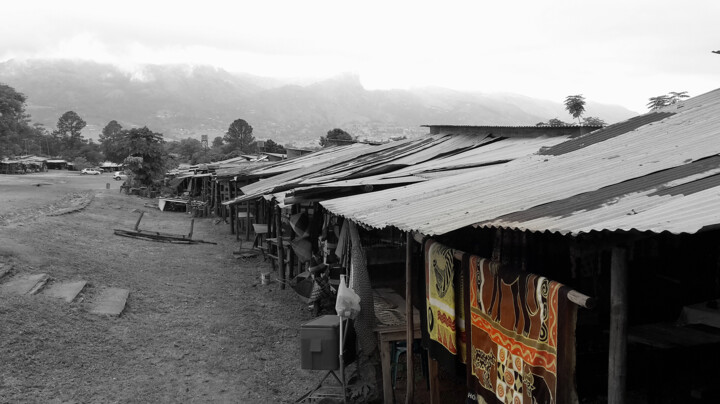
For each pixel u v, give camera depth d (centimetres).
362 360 945
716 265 632
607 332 609
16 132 5297
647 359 559
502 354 482
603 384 573
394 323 835
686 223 332
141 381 910
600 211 425
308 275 1366
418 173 1118
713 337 573
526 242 604
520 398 454
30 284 1270
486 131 1539
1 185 4456
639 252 619
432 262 644
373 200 845
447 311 601
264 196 1347
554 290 402
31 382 859
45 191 4091
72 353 980
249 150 8981
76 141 13800
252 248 2134
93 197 4009
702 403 557
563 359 392
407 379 747
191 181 4569
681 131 702
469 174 933
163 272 1750
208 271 1817
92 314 1191
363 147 2419
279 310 1356
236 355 1042
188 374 948
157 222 3253
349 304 784
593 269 609
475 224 486
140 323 1200
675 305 631
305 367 816
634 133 779
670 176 501
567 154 794
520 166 815
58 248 1719
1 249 1487
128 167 5697
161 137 5591
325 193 1009
